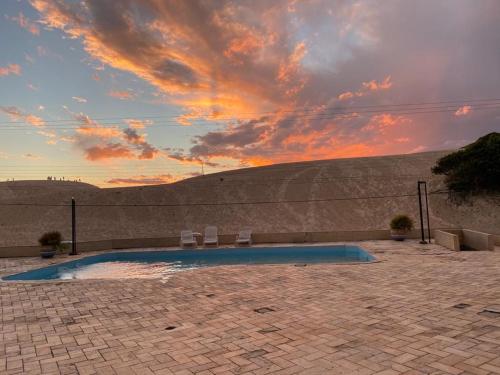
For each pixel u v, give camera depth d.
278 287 10.50
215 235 22.91
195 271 13.69
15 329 7.63
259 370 5.14
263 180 66.75
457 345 5.65
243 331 6.85
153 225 50.47
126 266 18.95
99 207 57.44
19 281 12.90
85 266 19.08
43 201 61.72
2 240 45.84
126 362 5.68
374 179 62.38
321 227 46.91
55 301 10.03
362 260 17.91
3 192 83.69
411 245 19.27
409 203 51.62
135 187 67.50
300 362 5.33
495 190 47.19
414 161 70.62
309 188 61.12
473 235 19.08
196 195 61.16
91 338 6.88
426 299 8.45
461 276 10.89
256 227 48.03
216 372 5.16
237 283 11.33
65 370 5.48
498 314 7.06
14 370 5.54
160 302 9.45
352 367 5.07
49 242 19.72
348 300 8.70
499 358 5.14
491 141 47.38
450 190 51.22
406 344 5.79
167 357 5.79
